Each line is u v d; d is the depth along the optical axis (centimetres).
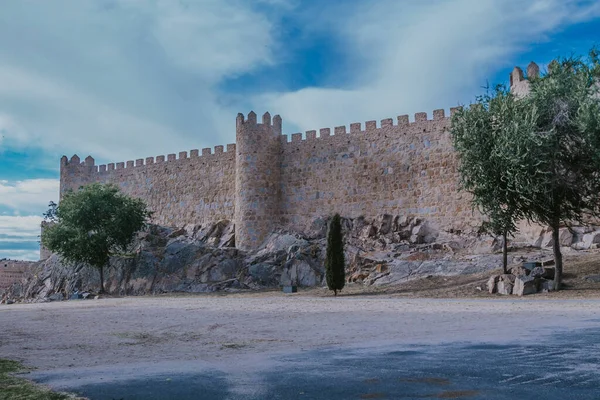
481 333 1531
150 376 1059
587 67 3262
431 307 2478
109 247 5656
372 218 5303
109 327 2061
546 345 1274
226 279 5212
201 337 1702
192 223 6612
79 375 1084
